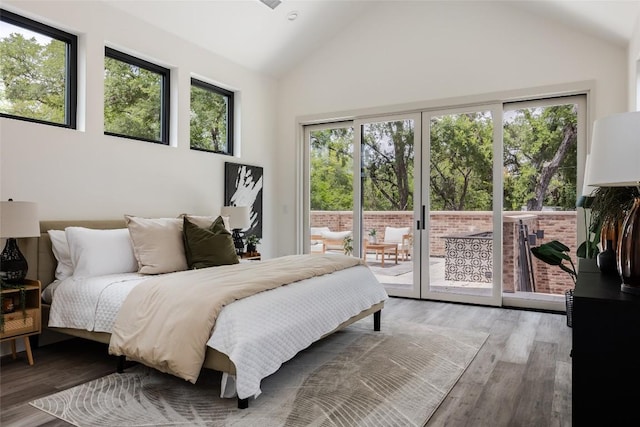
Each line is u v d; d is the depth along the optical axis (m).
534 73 4.38
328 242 5.70
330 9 4.96
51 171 3.31
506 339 3.43
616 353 1.40
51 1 3.29
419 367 2.82
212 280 2.58
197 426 2.04
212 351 2.25
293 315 2.53
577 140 4.29
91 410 2.21
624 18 3.46
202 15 4.30
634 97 3.62
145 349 2.36
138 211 4.00
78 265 3.07
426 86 4.94
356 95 5.38
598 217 3.20
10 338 2.73
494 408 2.23
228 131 5.26
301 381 2.59
